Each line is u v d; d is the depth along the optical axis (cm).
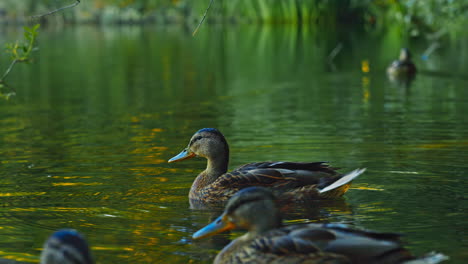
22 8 4597
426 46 2828
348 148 969
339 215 661
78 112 1393
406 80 1853
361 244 470
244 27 4112
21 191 761
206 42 3300
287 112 1342
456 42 2980
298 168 747
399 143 1001
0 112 1414
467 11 1858
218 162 793
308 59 2459
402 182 775
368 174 813
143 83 1895
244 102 1500
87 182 798
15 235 611
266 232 508
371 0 3803
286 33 3653
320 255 473
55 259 401
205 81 1909
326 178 722
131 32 4078
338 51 2706
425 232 598
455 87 1698
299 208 695
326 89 1702
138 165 887
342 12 4147
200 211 694
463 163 861
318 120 1234
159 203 719
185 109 1409
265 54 2694
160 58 2614
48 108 1461
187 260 543
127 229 627
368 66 2191
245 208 520
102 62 2502
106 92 1725
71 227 633
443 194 724
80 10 5022
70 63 2489
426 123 1183
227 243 584
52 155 954
